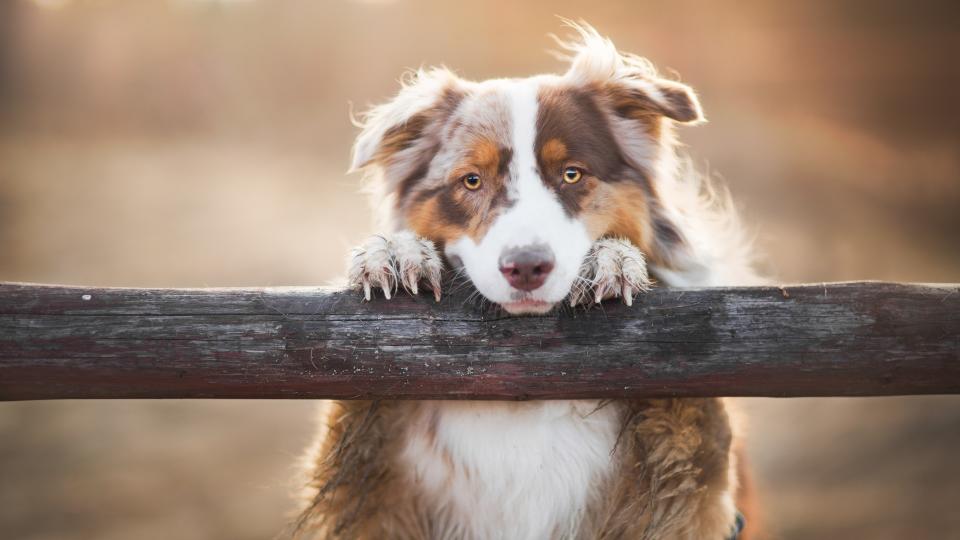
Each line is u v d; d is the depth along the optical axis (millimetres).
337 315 3246
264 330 3191
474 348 3234
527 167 3855
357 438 3779
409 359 3217
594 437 3838
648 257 4059
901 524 6824
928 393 3188
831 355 3143
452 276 3824
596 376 3217
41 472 7961
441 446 3857
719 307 3221
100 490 7605
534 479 3811
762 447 8367
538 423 3809
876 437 8445
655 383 3209
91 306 3150
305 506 3916
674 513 3660
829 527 6770
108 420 9203
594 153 3934
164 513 7234
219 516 7184
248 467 8078
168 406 9648
